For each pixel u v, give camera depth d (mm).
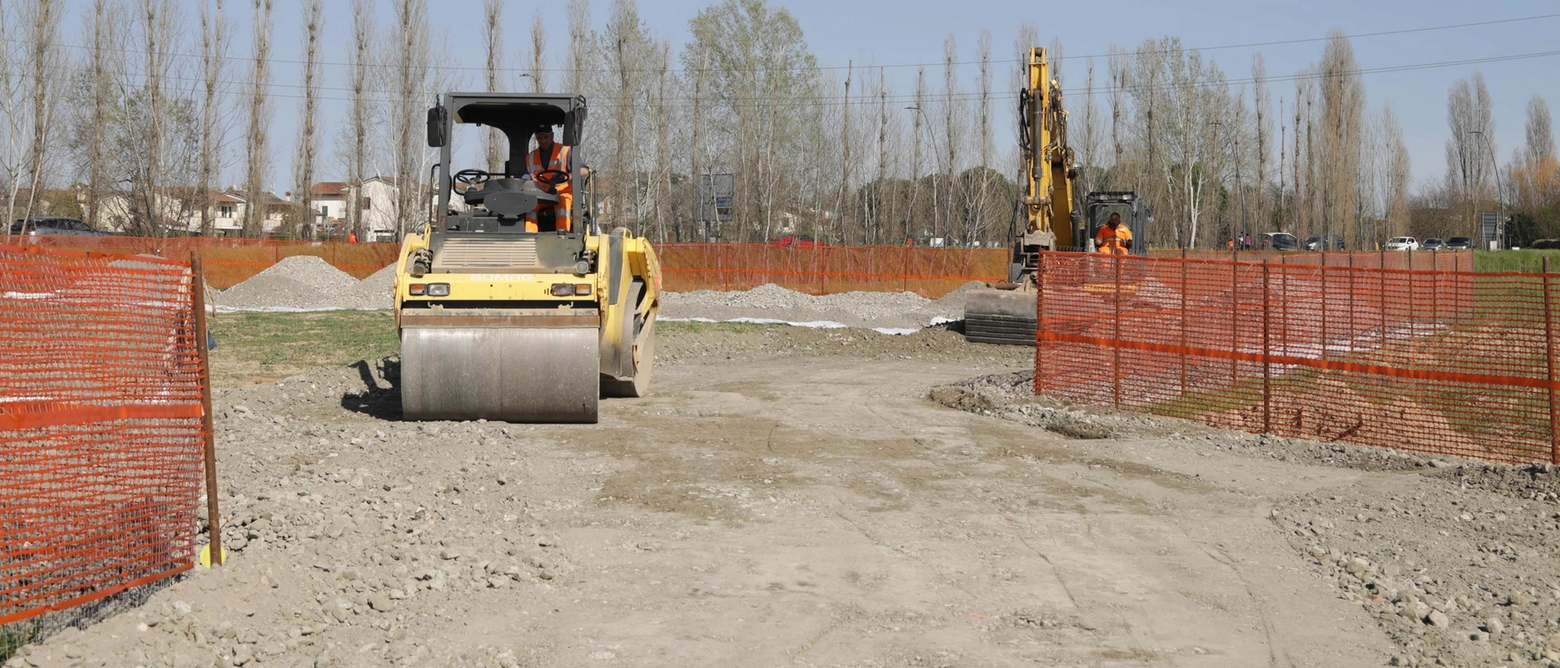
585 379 11734
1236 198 73688
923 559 7555
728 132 58094
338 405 13711
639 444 11219
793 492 9297
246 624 5777
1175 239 68812
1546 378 12102
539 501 8867
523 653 5824
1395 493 9711
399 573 6641
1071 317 14375
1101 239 23281
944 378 17734
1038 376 14578
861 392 15758
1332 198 67562
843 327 24984
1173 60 69312
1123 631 6277
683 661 5750
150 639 5391
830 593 6844
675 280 34406
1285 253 41875
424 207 46562
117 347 6766
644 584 6949
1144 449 11477
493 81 51188
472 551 7184
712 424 12547
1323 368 12602
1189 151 68875
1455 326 13555
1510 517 8898
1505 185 86375
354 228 55500
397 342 21438
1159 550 7887
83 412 6109
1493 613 6652
